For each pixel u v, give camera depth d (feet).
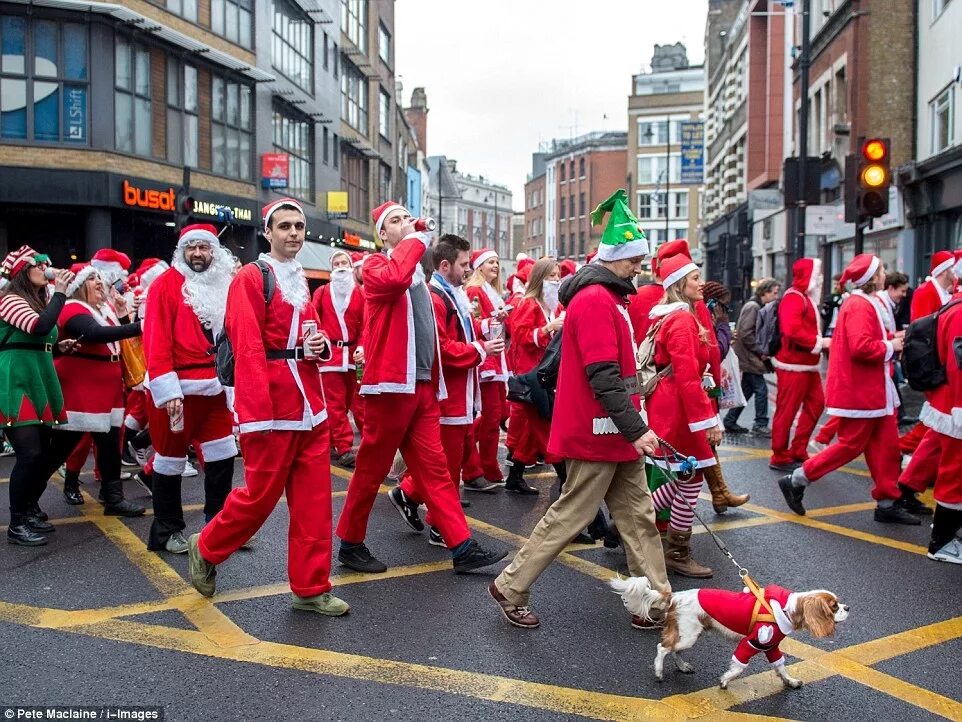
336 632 15.57
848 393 23.18
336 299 31.27
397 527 23.00
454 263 21.53
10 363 20.71
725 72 151.12
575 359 15.56
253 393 15.55
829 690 13.65
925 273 67.72
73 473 25.12
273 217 16.52
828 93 88.17
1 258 67.10
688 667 14.11
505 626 15.98
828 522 23.65
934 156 61.26
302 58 102.99
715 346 22.08
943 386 19.76
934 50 67.87
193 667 14.01
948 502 19.74
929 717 12.82
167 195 69.77
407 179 187.32
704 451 18.74
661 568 15.78
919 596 17.81
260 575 18.67
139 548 20.57
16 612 16.35
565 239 290.97
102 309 23.54
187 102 75.92
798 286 29.71
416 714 12.62
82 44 64.18
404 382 17.92
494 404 27.45
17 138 62.80
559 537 15.71
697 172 175.63
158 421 19.89
